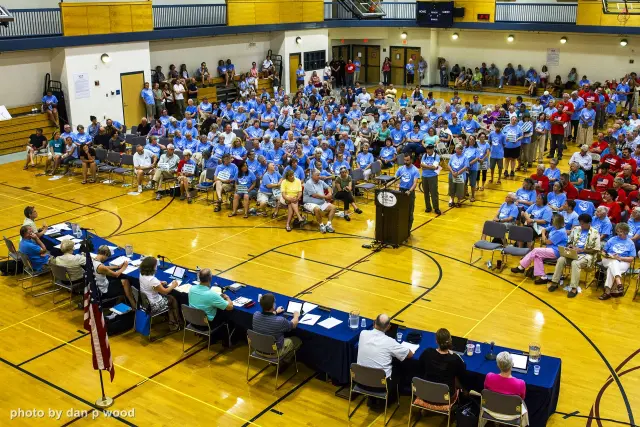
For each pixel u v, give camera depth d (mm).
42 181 20016
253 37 33125
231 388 9117
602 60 33312
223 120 23453
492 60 36812
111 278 11117
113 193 18703
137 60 27109
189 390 9055
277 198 16094
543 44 34812
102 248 10930
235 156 18594
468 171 17672
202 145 19844
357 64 38875
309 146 18844
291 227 15680
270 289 12172
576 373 9336
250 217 16547
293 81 34562
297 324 9188
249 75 31891
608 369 9445
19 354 10031
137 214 16734
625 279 12719
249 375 9461
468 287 12312
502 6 33938
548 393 7617
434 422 8305
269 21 32219
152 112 27516
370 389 8234
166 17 28531
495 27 34156
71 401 8797
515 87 35594
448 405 7773
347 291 12109
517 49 35750
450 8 34906
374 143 21438
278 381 9312
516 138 19453
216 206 16969
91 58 25375
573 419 8273
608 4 30125
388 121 22047
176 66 29844
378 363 8141
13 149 23641
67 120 25203
